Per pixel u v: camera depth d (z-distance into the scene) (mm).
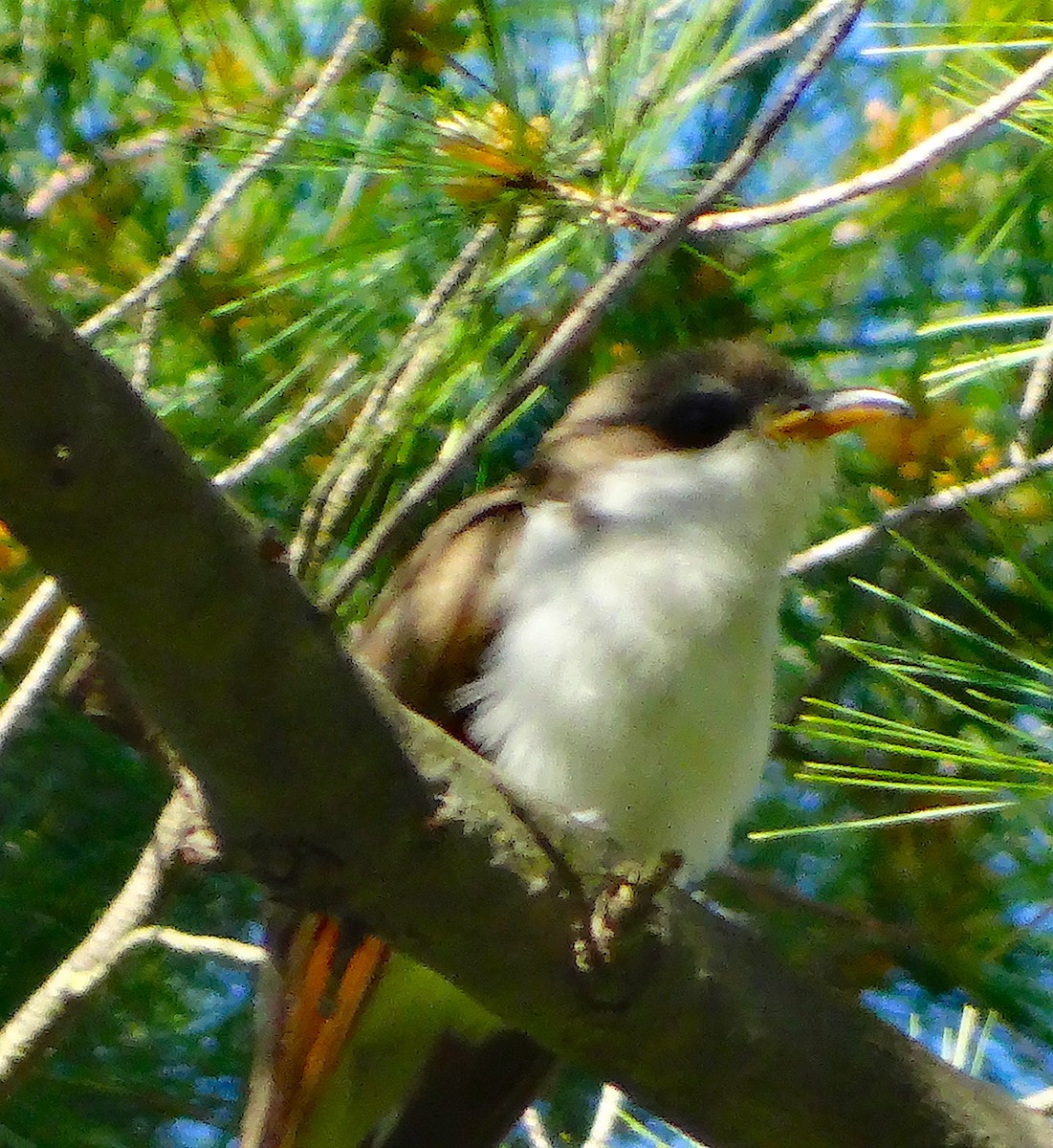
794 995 4898
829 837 8133
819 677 7898
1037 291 7816
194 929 8266
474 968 4551
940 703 7453
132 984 8148
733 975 4789
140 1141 8008
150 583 3629
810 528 7301
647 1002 4680
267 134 6020
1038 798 5395
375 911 4391
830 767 5465
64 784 7906
